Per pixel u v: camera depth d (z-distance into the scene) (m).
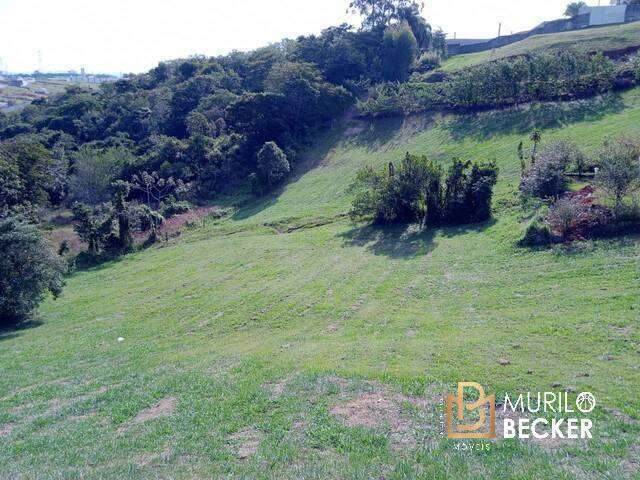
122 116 80.12
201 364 14.95
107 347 19.59
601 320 13.70
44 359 18.48
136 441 9.52
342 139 56.47
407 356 13.08
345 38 75.38
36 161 57.06
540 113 42.94
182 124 75.06
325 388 11.27
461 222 30.20
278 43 95.06
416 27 76.94
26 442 10.10
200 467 8.22
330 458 8.16
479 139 43.81
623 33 52.22
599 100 41.00
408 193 32.38
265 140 59.81
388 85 59.88
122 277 33.81
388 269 24.92
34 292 25.19
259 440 9.16
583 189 25.44
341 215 39.06
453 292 19.86
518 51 58.25
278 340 17.30
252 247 34.97
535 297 17.19
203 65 89.38
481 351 12.69
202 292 26.59
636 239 19.83
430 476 7.30
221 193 54.88
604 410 8.93
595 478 6.92
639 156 22.31
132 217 43.91
